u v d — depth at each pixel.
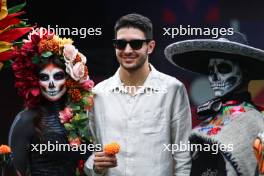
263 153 5.82
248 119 6.09
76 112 6.36
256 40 10.02
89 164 6.35
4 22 6.37
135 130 6.40
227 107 6.19
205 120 6.26
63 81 6.32
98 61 10.09
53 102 6.36
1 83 10.23
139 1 9.99
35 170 6.28
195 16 9.84
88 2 10.12
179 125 6.44
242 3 9.91
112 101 6.45
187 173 6.39
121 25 6.36
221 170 6.07
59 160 6.30
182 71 9.68
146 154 6.38
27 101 6.33
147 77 6.48
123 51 6.35
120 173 6.38
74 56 6.31
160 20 9.91
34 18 10.19
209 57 6.45
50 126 6.30
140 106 6.42
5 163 6.22
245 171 6.00
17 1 10.07
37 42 6.28
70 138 6.32
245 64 6.27
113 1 10.12
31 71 6.30
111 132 6.42
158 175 6.38
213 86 6.30
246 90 6.31
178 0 9.86
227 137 6.06
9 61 6.41
